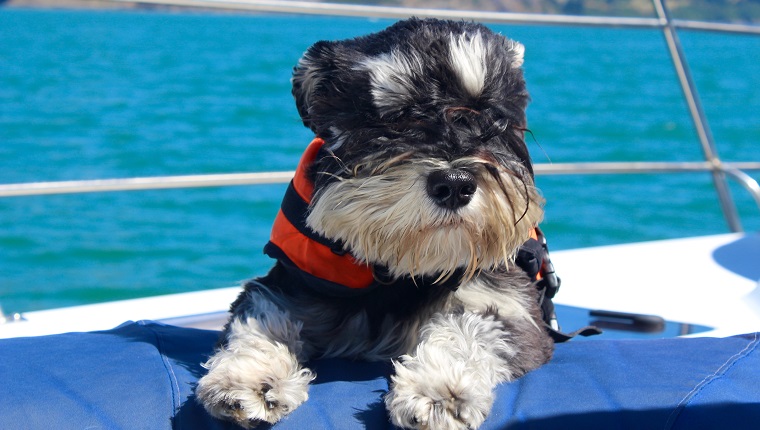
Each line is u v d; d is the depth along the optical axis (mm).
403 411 2293
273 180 4684
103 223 11539
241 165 14422
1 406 2328
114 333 3129
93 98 21109
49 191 4312
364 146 2631
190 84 23734
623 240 11547
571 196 13805
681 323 3811
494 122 2705
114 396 2424
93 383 2502
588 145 17672
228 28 45781
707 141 5594
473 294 2896
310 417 2348
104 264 10047
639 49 39781
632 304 4098
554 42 42438
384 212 2559
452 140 2580
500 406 2393
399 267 2693
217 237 10984
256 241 10836
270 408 2330
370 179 2570
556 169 5141
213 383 2389
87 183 4379
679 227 12219
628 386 2432
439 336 2678
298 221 2822
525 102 2975
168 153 15289
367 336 2926
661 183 14711
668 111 22219
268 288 3043
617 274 4570
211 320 3936
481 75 2674
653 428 2225
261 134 17031
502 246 2699
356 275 2785
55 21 49812
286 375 2496
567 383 2520
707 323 3807
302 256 2805
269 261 10133
